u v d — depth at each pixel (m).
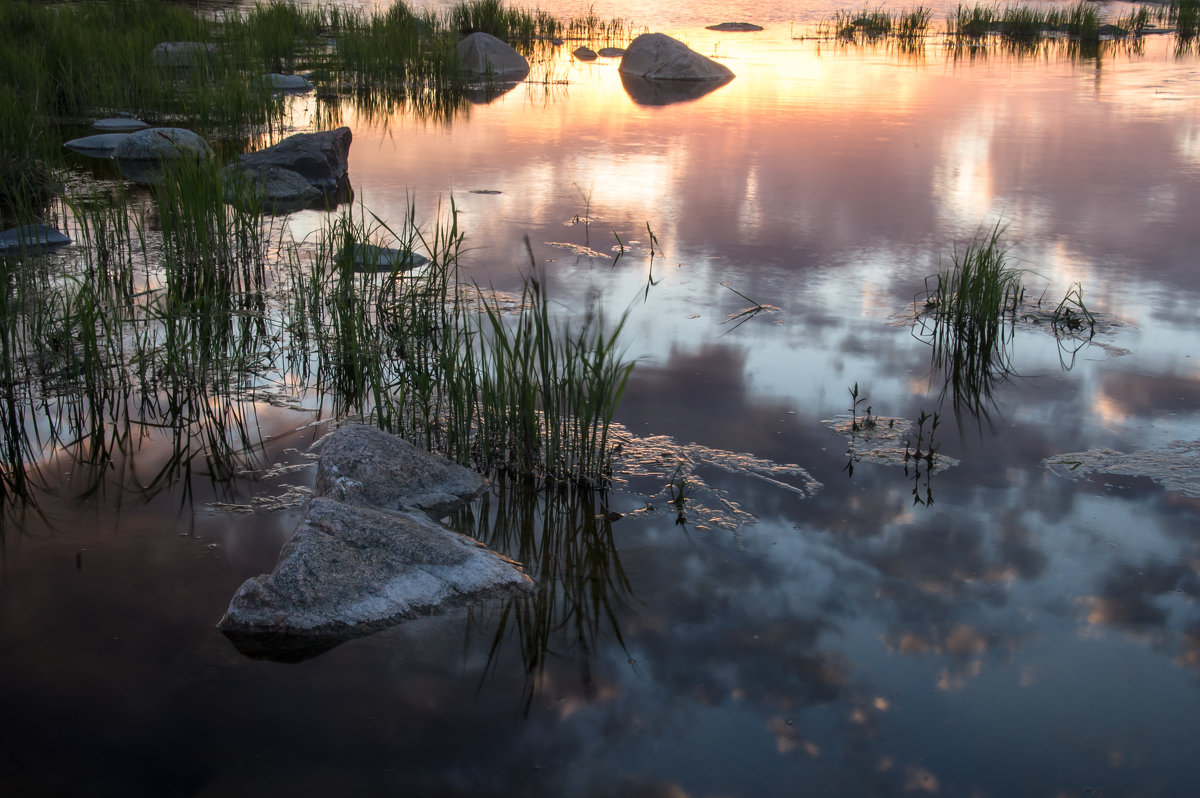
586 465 4.55
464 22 20.73
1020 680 3.30
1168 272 7.37
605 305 6.64
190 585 3.69
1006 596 3.73
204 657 3.31
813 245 7.98
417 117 13.26
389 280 6.77
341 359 5.76
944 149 11.39
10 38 14.23
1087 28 21.61
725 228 8.41
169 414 5.14
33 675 3.19
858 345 6.08
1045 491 4.47
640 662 3.37
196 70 13.97
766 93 15.23
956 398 5.40
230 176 8.47
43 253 7.28
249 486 4.43
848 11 26.45
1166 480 4.55
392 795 2.78
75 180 9.66
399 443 4.41
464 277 7.11
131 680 3.19
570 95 15.16
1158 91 15.45
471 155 11.00
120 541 3.98
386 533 3.73
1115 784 2.88
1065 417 5.18
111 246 7.36
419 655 3.36
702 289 6.99
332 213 8.66
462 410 4.72
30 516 4.15
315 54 17.69
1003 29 22.45
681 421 5.10
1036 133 12.29
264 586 3.49
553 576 3.85
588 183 9.81
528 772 2.88
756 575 3.86
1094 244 8.00
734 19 24.89
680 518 4.25
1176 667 3.37
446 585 3.68
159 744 2.93
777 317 6.50
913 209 8.97
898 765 2.94
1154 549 4.04
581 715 3.12
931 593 3.75
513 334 6.11
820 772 2.91
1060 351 6.02
